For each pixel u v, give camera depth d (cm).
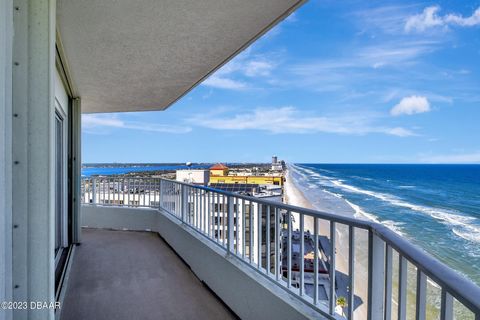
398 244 108
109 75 367
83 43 273
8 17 109
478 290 68
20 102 126
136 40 269
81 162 482
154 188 595
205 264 325
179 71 357
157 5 212
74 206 481
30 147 128
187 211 429
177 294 302
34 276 128
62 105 372
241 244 280
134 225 592
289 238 201
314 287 175
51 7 133
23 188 126
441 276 78
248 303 233
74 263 397
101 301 285
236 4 213
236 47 288
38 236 129
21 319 125
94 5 210
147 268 379
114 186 619
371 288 137
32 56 128
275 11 223
